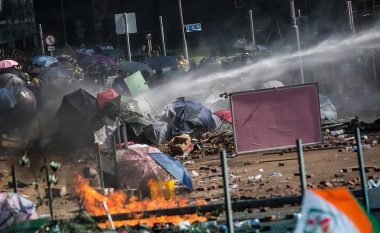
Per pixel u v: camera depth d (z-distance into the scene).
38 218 31.94
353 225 23.45
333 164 49.84
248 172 50.09
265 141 55.47
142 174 43.97
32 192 47.12
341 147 57.28
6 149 66.06
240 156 57.88
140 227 32.53
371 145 57.09
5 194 32.28
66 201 42.59
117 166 44.38
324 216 23.55
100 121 64.12
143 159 44.31
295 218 32.72
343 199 23.84
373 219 23.69
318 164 50.50
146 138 67.38
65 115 64.56
